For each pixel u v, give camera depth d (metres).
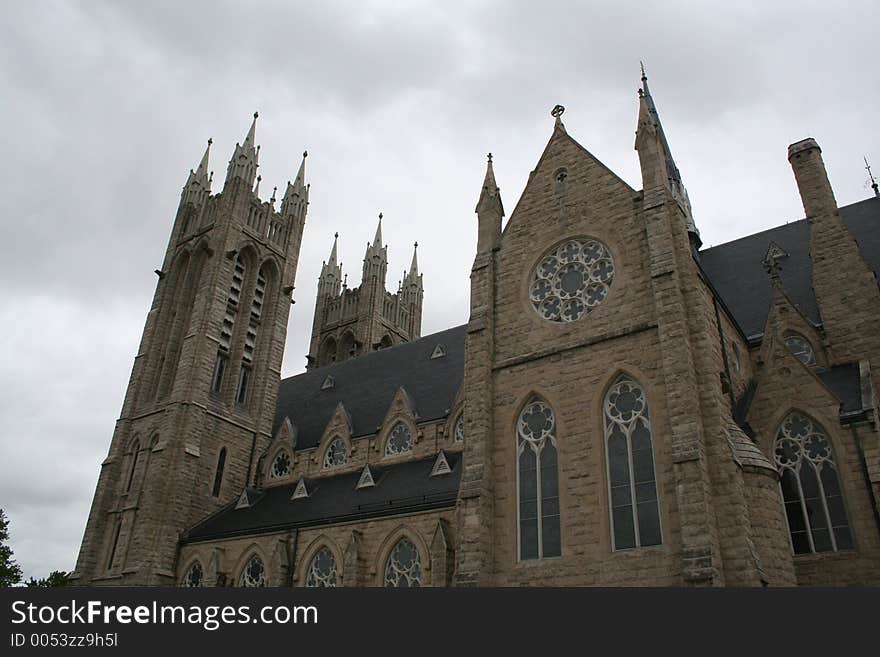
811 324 36.75
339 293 93.50
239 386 63.25
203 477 56.00
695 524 24.45
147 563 50.09
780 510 26.30
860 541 27.23
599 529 27.20
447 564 36.47
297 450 57.72
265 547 46.81
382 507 43.09
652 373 28.59
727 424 27.67
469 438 32.09
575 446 29.38
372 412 56.38
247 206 69.81
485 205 39.00
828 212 38.59
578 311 32.53
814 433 29.92
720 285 46.16
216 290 63.47
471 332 34.69
